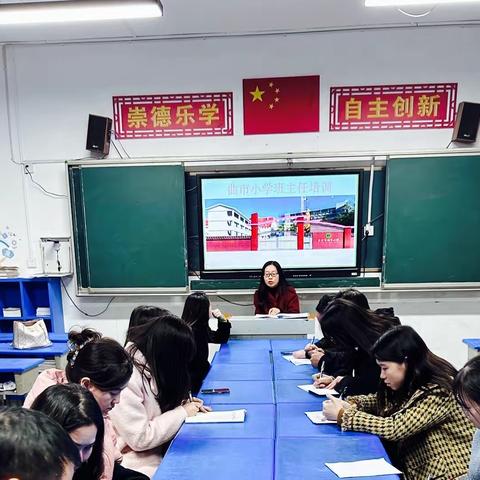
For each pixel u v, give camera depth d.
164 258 3.73
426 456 1.41
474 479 1.14
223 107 3.70
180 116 3.73
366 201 3.63
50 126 3.81
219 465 1.30
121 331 3.88
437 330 3.70
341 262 3.69
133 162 3.65
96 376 1.17
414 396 1.43
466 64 3.51
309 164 3.65
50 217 3.87
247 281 3.71
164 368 1.61
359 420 1.50
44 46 3.73
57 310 3.81
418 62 3.53
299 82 3.62
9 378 2.87
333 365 2.18
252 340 3.08
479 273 3.56
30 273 3.89
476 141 3.57
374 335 1.74
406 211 3.55
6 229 3.91
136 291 3.77
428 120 3.59
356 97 3.60
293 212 3.67
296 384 2.08
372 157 3.58
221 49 3.64
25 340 3.05
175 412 1.62
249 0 3.01
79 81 3.75
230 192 3.69
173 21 3.35
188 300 2.52
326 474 1.23
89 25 3.40
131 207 3.70
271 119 3.68
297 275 3.70
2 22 2.70
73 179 3.72
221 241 3.74
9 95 3.81
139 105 3.74
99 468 1.03
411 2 2.62
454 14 3.32
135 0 2.46
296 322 3.14
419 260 3.58
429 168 3.51
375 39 3.54
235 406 1.80
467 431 1.37
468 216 3.52
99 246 3.76
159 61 3.68
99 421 0.98
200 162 3.71
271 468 1.28
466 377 1.04
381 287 3.64
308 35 3.56
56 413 0.91
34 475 0.57
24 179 3.86
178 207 3.68
